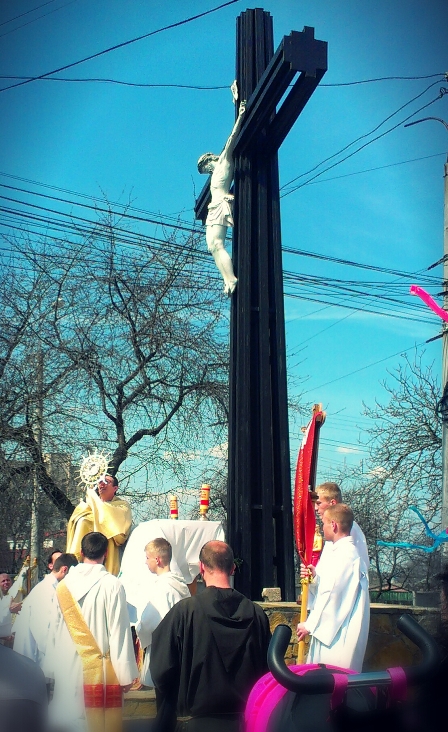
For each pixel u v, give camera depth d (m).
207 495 7.42
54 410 15.21
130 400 15.80
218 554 3.93
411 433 19.44
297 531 5.61
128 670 4.66
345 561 4.66
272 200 8.01
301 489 5.64
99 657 4.64
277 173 8.11
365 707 2.19
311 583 5.34
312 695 2.25
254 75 8.27
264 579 7.10
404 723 1.93
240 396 7.47
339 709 2.15
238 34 8.52
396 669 2.10
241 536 7.18
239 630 3.73
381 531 19.78
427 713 1.89
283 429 7.49
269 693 2.62
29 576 8.64
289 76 6.96
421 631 2.05
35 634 4.70
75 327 15.88
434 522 17.97
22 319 15.70
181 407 16.50
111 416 15.87
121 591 4.80
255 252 7.93
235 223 8.04
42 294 15.84
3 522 14.60
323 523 4.87
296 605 6.55
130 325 16.25
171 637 3.72
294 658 6.42
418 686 2.00
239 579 7.11
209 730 3.61
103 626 4.68
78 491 16.41
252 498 7.37
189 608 3.76
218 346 16.78
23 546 16.62
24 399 14.87
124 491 16.45
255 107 7.41
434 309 7.50
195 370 16.33
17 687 3.46
